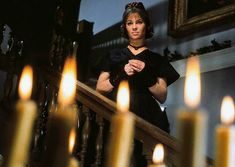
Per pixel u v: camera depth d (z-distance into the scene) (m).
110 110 2.25
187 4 4.76
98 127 2.44
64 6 4.40
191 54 4.37
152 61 2.44
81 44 5.58
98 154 2.21
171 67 2.49
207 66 4.14
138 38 2.50
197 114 0.36
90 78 5.55
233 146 1.83
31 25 3.36
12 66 2.95
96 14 6.31
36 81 2.83
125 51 2.50
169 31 4.88
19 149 0.35
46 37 3.43
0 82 4.44
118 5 5.90
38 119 2.56
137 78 2.34
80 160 2.27
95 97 2.34
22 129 0.36
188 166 0.34
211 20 4.39
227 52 3.90
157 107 2.34
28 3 3.48
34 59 3.05
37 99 2.77
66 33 4.34
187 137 0.35
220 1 4.36
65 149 0.37
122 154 0.37
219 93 4.01
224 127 0.41
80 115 2.48
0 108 2.64
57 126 0.37
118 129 0.38
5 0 3.33
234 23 4.20
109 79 2.42
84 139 2.33
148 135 2.01
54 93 2.67
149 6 5.45
